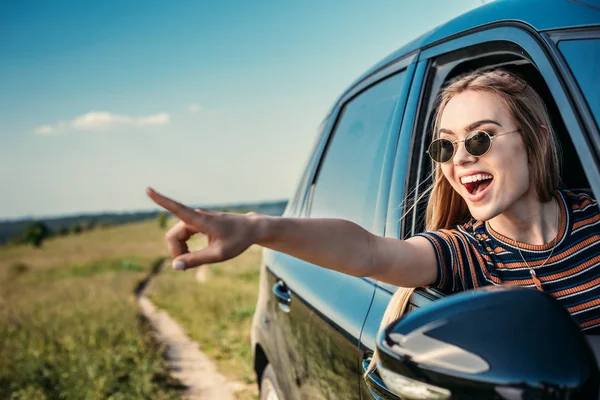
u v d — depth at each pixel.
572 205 1.30
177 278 21.94
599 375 0.77
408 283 1.25
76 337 8.71
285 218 1.03
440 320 0.82
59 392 5.96
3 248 70.31
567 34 1.19
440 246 1.29
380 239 1.20
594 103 1.07
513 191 1.20
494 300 0.82
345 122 2.42
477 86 1.20
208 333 9.11
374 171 1.89
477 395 0.75
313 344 1.97
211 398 5.88
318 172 2.58
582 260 1.25
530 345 0.76
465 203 1.40
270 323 2.68
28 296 18.80
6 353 7.91
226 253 0.86
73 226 103.81
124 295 16.36
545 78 1.18
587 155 1.04
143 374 6.25
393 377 0.83
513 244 1.28
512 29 1.34
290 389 2.32
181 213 0.84
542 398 0.73
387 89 2.01
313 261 1.08
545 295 0.83
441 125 1.25
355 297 1.73
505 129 1.18
